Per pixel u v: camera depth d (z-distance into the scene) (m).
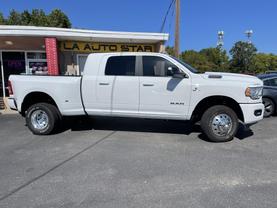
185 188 4.21
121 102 7.16
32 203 3.80
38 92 7.57
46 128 7.54
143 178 4.58
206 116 6.63
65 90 7.39
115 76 7.17
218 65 75.44
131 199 3.89
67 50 15.32
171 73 6.88
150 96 6.96
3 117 10.82
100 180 4.52
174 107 6.87
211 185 4.30
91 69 7.34
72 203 3.79
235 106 6.82
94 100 7.32
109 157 5.63
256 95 6.59
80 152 5.98
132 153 5.87
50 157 5.68
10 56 15.77
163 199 3.88
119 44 15.80
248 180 4.48
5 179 4.60
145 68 7.05
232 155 5.70
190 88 6.71
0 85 15.70
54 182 4.46
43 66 16.19
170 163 5.26
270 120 9.49
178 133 7.59
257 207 3.65
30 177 4.67
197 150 6.05
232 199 3.87
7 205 3.76
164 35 14.57
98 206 3.71
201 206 3.69
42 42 14.65
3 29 12.74
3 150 6.22
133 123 8.90
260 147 6.24
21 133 7.88
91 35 13.88
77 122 8.66
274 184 4.33
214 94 6.61
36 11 30.45
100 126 8.52
